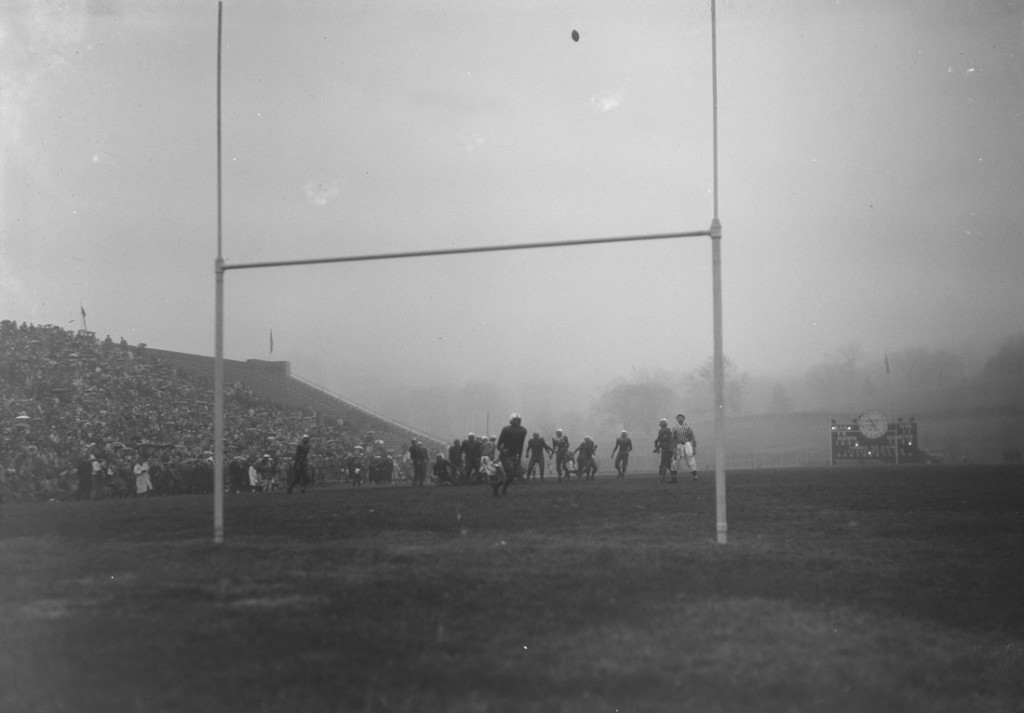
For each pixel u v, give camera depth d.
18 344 67.50
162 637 12.34
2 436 50.09
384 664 11.20
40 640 12.28
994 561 20.11
